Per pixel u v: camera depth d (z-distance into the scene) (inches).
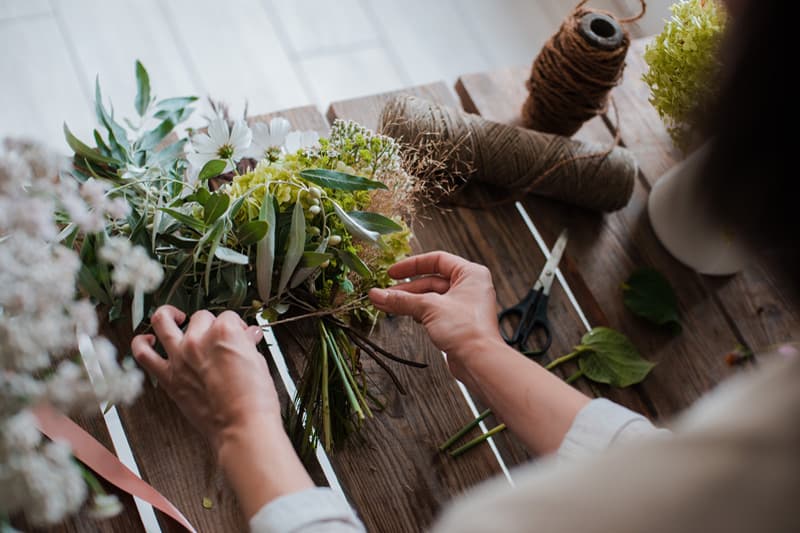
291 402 39.4
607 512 16.8
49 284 24.8
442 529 19.6
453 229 48.1
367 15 89.7
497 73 55.6
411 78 87.4
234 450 28.0
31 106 76.3
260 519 26.0
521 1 94.7
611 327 46.4
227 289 37.5
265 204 35.8
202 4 85.5
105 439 37.9
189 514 36.4
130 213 37.1
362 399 38.5
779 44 15.7
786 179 16.8
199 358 30.0
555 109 49.4
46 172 28.1
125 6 83.1
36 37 79.5
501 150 46.8
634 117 54.1
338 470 38.7
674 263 48.7
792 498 15.7
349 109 52.1
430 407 41.1
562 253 48.1
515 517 17.8
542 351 44.3
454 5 92.7
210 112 79.0
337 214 37.1
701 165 18.4
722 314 47.1
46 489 22.0
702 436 17.0
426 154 46.2
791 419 16.4
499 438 41.4
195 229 36.6
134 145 40.8
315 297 39.4
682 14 41.8
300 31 86.9
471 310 34.5
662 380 44.7
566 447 29.3
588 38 45.6
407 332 43.1
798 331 45.9
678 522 16.3
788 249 18.3
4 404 23.7
